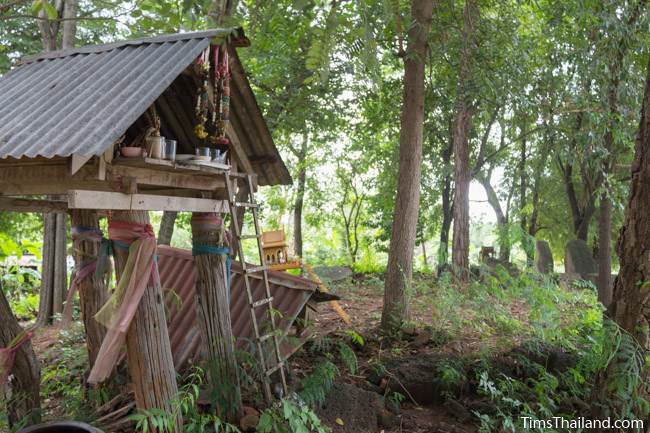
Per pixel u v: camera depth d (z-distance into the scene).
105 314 4.15
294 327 6.32
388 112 13.56
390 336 8.09
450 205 17.25
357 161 19.03
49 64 5.36
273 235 9.34
